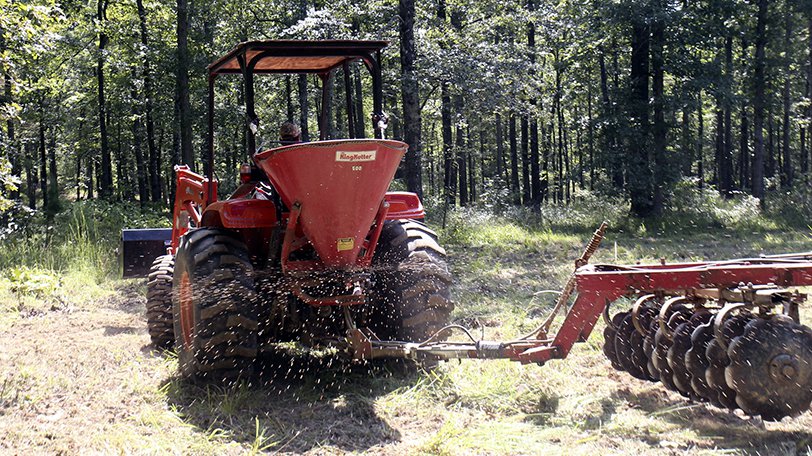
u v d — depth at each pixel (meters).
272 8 26.28
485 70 17.52
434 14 19.48
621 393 5.03
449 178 31.59
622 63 35.34
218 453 4.11
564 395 5.03
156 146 36.38
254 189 5.88
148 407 4.88
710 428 4.26
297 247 5.43
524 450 4.03
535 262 13.55
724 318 4.04
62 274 11.23
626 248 16.16
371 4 17.05
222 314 5.05
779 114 31.78
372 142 4.90
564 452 3.96
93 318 8.38
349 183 4.96
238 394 5.07
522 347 4.81
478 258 13.91
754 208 23.78
